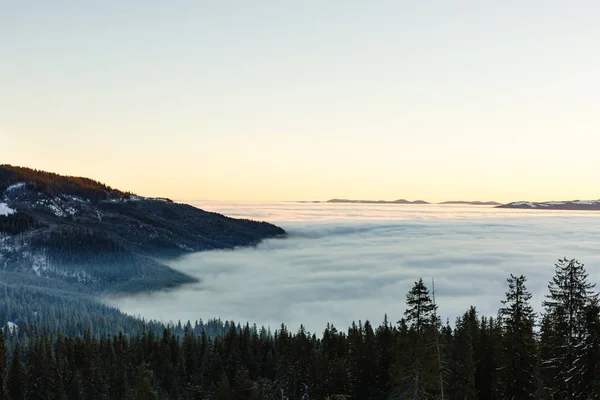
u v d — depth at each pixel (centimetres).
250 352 10094
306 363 8331
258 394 6656
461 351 5403
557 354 3994
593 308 3478
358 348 7375
